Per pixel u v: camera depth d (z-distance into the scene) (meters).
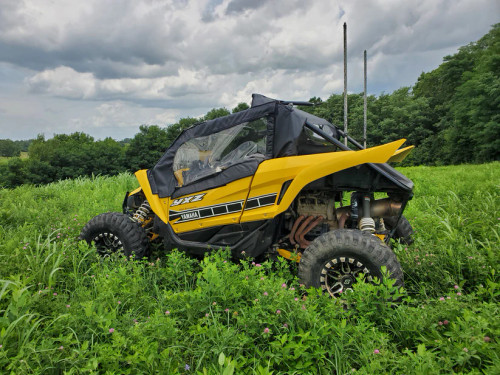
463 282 3.26
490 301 2.68
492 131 45.44
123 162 73.81
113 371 2.06
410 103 75.19
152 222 4.86
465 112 52.81
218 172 3.81
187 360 2.33
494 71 49.75
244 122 3.78
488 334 2.25
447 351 2.12
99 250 4.37
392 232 3.95
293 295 2.71
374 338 2.33
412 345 2.53
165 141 73.69
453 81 70.00
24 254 3.84
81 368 2.09
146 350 2.10
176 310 2.72
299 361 2.22
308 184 3.56
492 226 4.50
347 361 2.28
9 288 2.99
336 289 3.22
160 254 4.66
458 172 14.16
